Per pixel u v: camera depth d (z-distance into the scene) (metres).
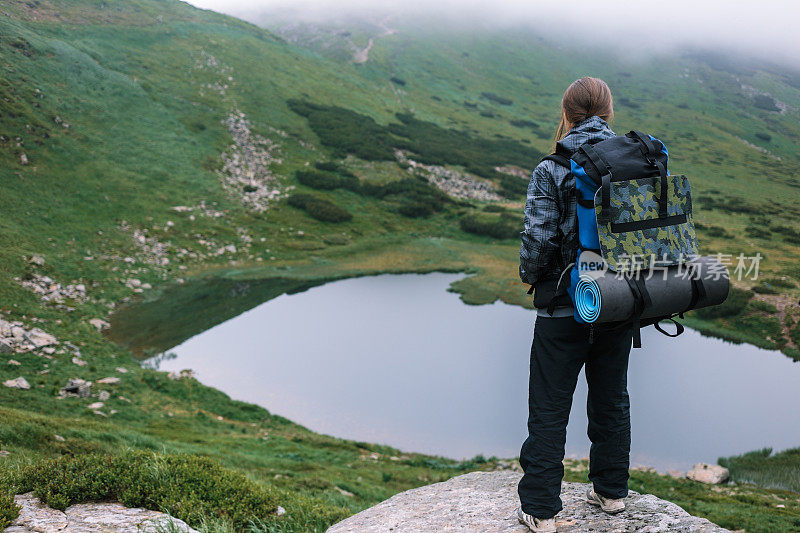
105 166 59.00
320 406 29.45
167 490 5.18
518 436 26.52
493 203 81.25
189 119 76.06
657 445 25.69
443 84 164.00
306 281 51.34
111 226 51.34
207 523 4.89
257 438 24.69
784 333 42.16
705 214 82.50
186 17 115.19
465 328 42.22
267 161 75.12
